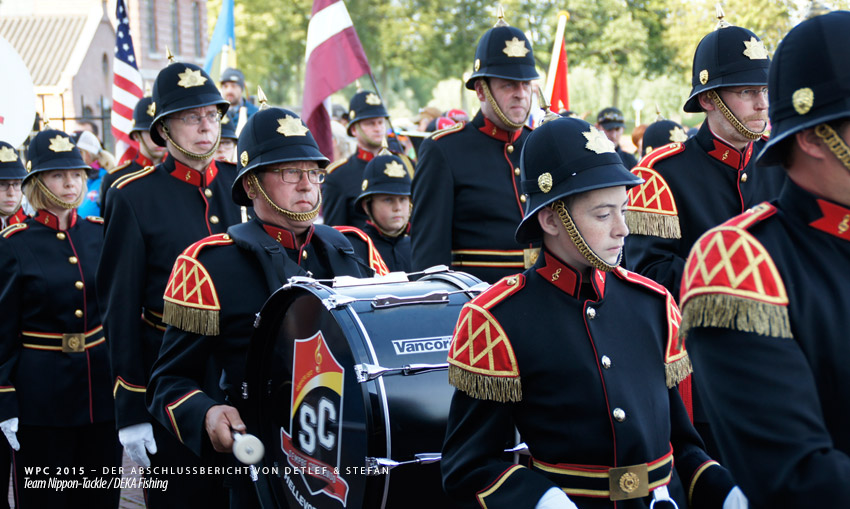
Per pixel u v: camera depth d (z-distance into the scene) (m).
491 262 8.86
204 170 8.48
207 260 6.54
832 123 3.26
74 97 48.50
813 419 3.20
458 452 4.50
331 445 5.55
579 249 4.30
